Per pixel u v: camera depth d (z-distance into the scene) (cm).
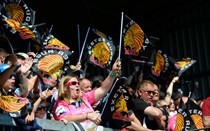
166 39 3086
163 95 1862
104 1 2978
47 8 2817
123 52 1576
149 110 1478
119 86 1404
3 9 1434
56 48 1419
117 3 3036
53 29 2858
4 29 1405
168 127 1631
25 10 1495
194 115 1666
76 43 2855
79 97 1327
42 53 1395
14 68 1130
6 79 1118
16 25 1412
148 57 1633
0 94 1131
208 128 1523
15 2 1491
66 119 1259
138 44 1602
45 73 1382
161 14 3103
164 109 1664
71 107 1307
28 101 1227
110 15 3033
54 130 1189
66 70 1444
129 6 3077
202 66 2936
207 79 2900
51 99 1459
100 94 1379
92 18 2955
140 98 1565
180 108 1630
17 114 1125
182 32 3050
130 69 2767
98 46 1574
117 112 1398
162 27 3102
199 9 3016
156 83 1819
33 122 1141
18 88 1305
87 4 2883
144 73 1841
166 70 1811
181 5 3061
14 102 1138
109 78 1381
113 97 1395
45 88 1423
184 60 1959
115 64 1386
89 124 1273
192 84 2923
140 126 1419
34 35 1446
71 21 2891
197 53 2975
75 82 1327
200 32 2984
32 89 1402
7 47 1475
